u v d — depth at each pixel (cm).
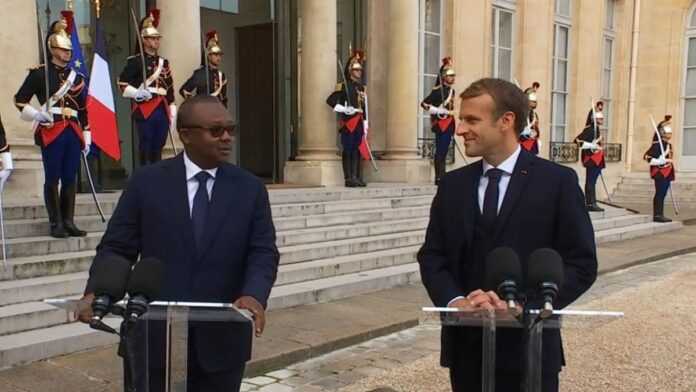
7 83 755
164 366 230
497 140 252
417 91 1323
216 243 254
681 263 1088
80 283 587
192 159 261
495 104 248
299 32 1230
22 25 767
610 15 1997
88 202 764
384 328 609
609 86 2020
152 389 232
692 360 537
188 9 934
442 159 1246
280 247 818
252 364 490
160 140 833
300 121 1230
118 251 255
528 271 218
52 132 633
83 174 920
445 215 264
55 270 605
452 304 235
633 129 2056
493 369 217
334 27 1188
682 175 1995
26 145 769
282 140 1271
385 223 983
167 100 830
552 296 209
